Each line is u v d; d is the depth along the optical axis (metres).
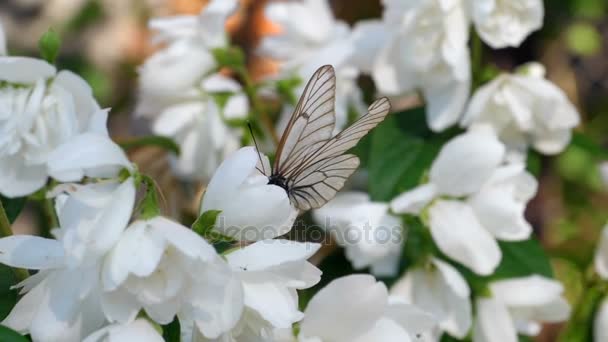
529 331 0.39
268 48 0.46
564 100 0.40
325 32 0.45
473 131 0.40
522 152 0.42
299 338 0.30
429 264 0.38
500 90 0.40
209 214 0.27
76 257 0.25
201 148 0.44
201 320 0.26
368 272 0.42
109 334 0.26
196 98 0.44
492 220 0.37
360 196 0.41
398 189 0.40
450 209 0.37
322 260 0.42
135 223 0.26
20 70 0.31
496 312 0.38
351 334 0.30
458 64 0.39
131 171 0.27
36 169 0.33
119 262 0.25
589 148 0.45
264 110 0.45
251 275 0.27
